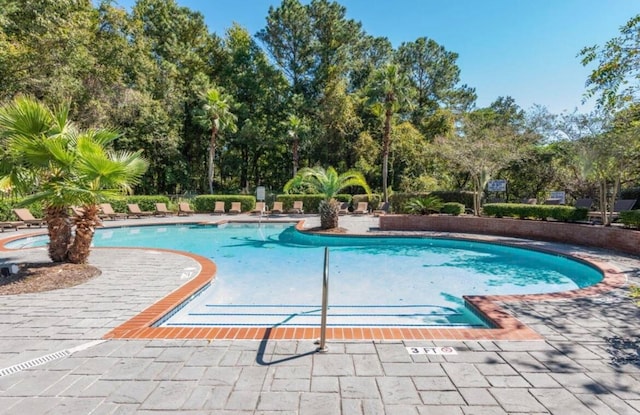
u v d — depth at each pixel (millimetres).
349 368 2816
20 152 5465
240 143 30312
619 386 2568
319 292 6277
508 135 17562
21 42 14258
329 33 29984
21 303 4566
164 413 2254
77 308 4383
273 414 2240
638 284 5461
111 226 14305
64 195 5602
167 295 4953
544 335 3484
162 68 25688
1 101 13516
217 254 9742
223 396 2436
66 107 6160
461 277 7316
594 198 17469
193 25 29688
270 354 3061
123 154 6742
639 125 9070
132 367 2840
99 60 20078
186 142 29766
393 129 26922
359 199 22844
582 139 11383
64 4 14750
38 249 8555
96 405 2342
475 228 12305
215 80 30703
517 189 23812
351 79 32812
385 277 7316
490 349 3164
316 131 28344
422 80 35781
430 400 2396
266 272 7746
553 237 10352
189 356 3027
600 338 3414
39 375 2727
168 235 13320
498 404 2355
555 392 2492
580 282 6934
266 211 21281
